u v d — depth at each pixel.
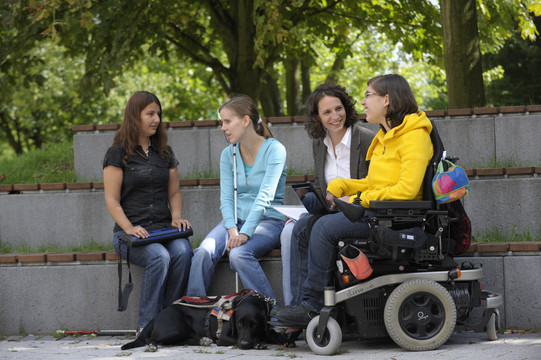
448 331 3.75
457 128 6.07
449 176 3.72
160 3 10.94
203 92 20.22
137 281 5.05
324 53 18.56
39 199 6.04
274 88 14.39
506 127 5.98
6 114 21.25
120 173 4.91
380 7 11.91
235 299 4.28
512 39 15.41
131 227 4.79
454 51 7.55
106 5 9.62
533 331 4.43
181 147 6.48
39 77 11.38
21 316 5.17
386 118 3.94
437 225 3.80
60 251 5.68
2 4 9.03
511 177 5.42
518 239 5.18
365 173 4.44
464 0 7.50
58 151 7.52
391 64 17.47
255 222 4.70
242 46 11.06
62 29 10.25
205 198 5.87
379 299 3.85
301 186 4.17
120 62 9.59
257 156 4.91
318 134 4.55
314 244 3.88
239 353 3.89
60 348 4.36
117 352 4.10
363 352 3.79
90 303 5.11
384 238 3.65
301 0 9.26
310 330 3.81
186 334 4.30
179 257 4.77
